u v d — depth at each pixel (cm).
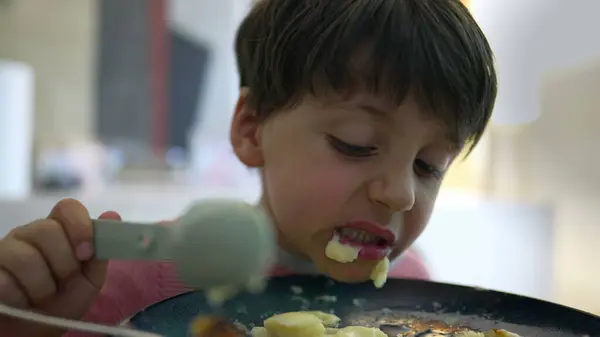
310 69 55
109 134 186
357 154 54
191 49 189
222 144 185
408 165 53
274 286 53
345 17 56
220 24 189
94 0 184
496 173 166
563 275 153
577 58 155
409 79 52
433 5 59
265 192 62
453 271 147
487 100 61
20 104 157
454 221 147
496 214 150
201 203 35
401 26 55
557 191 158
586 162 152
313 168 54
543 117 162
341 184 53
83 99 185
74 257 41
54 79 182
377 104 52
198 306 46
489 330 48
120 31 186
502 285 149
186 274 34
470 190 167
